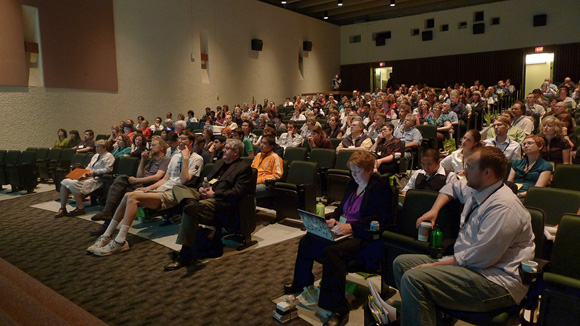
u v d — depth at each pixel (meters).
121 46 10.99
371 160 2.68
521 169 3.69
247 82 14.90
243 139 6.09
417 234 2.44
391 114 9.14
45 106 9.54
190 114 12.10
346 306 2.43
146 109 11.68
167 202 4.14
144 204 3.99
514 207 1.87
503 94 12.38
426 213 2.32
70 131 9.13
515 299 1.87
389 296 2.69
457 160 3.82
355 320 2.46
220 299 2.80
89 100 10.37
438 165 3.27
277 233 4.25
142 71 11.52
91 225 4.81
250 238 3.88
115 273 3.33
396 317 2.11
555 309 1.72
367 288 2.88
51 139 9.68
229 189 3.72
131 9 11.16
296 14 16.95
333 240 2.47
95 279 3.22
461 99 9.77
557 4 14.36
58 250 3.95
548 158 4.26
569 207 2.65
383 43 18.12
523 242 1.92
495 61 15.69
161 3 11.94
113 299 2.86
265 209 5.24
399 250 2.41
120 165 5.28
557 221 2.67
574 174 3.38
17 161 7.51
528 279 1.83
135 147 7.12
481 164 1.93
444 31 16.64
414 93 11.87
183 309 2.68
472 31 16.00
